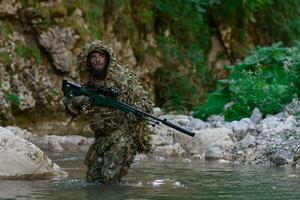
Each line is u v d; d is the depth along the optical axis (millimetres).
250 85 19719
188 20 28844
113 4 25359
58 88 22734
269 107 19250
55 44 22875
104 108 10539
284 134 15203
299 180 10844
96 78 10648
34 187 9859
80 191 9516
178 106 26219
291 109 18688
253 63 21156
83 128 22000
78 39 23047
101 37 24438
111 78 10664
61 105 22516
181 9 28844
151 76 26391
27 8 22844
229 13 30719
